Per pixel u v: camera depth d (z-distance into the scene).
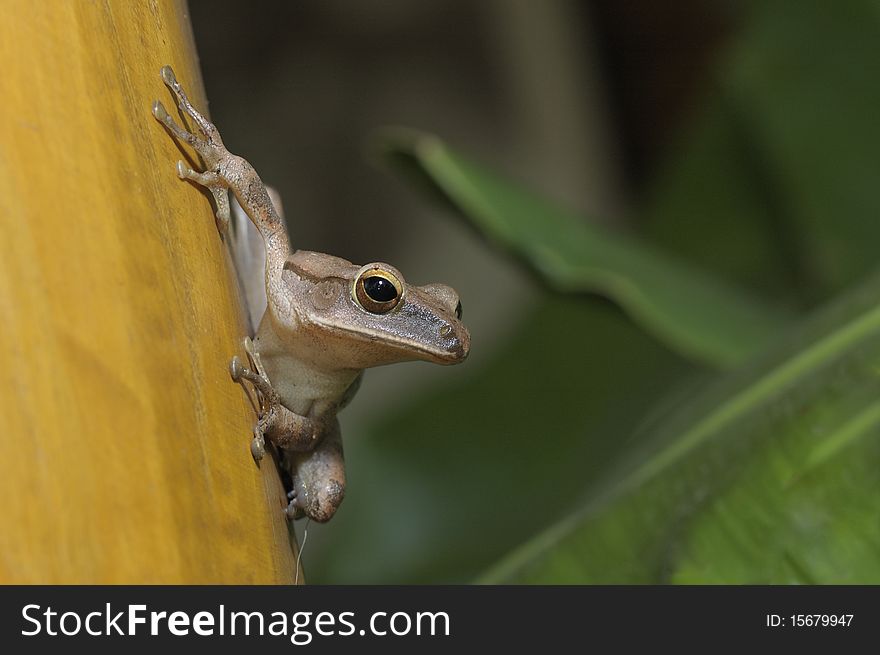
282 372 0.53
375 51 0.97
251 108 0.93
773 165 0.62
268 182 0.93
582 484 0.59
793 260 0.63
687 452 0.52
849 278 0.62
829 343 0.53
